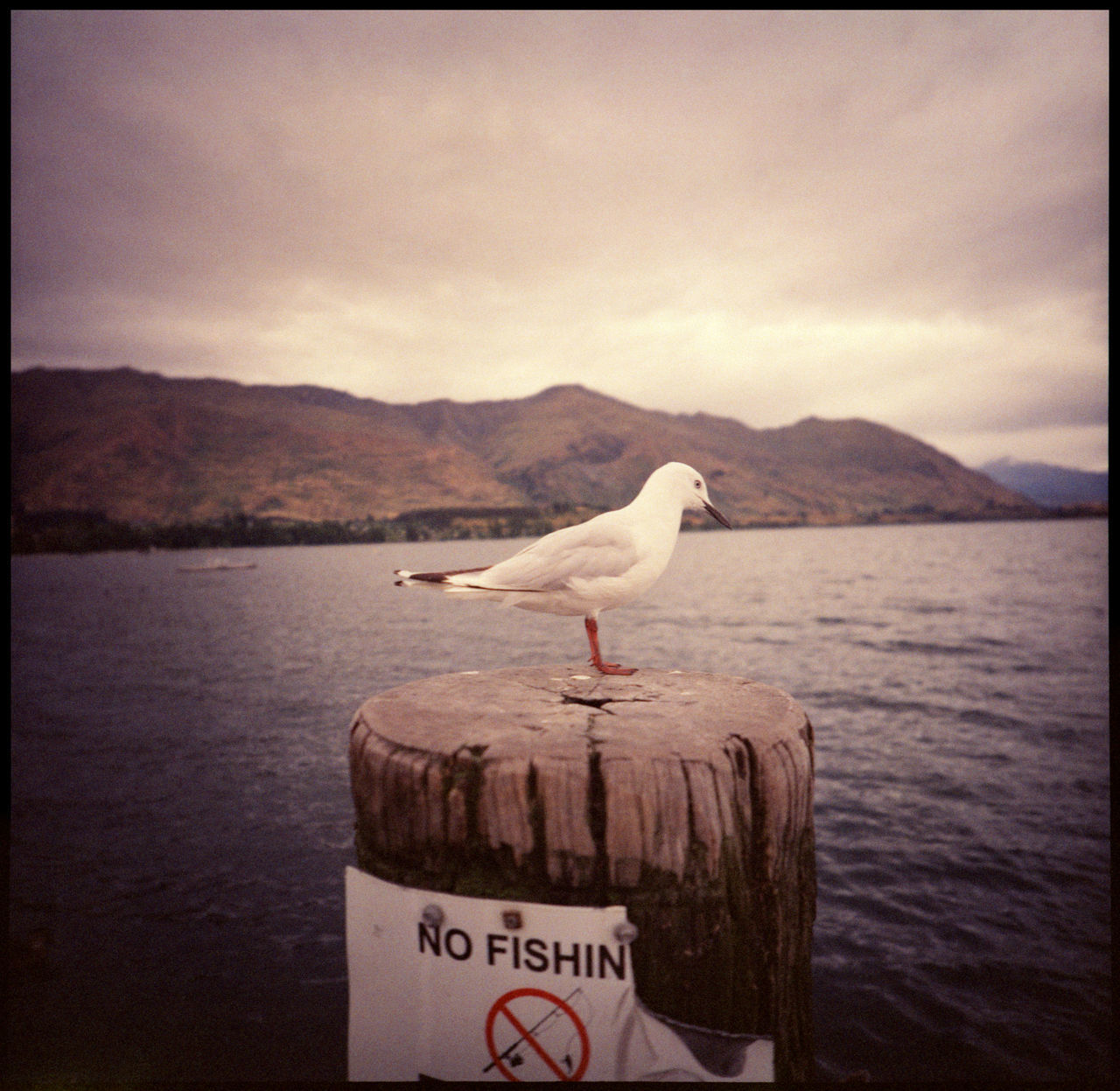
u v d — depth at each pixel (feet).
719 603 192.75
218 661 114.52
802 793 6.08
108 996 26.50
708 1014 5.37
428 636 139.74
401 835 5.66
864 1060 21.99
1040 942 27.63
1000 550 468.34
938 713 65.98
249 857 38.09
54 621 193.36
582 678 8.57
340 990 26.66
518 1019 5.32
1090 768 48.24
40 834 41.83
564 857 5.25
